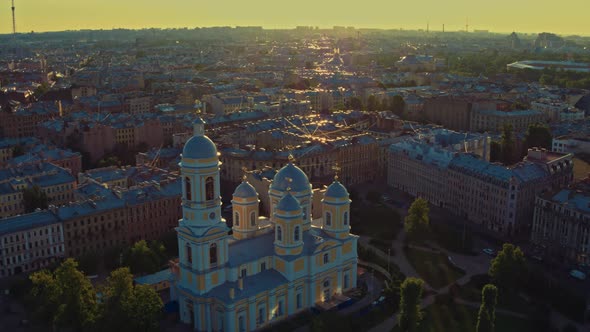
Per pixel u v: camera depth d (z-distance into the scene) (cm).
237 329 18450
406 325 18362
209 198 18275
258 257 19688
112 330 17100
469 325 19950
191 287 18825
